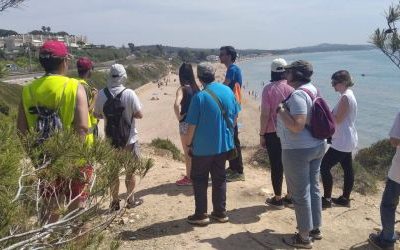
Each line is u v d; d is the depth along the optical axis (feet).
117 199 11.55
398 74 349.82
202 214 15.97
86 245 7.63
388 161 31.81
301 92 13.73
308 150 13.89
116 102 15.46
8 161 6.50
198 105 14.98
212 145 15.21
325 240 15.47
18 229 7.23
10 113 8.42
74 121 10.52
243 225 16.24
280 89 16.58
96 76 157.28
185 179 20.85
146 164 8.50
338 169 25.04
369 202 20.38
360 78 317.22
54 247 7.37
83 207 8.11
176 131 146.30
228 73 20.43
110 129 15.44
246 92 282.15
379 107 176.86
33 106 10.31
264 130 17.10
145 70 411.95
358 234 16.22
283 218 17.07
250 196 19.49
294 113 13.52
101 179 7.89
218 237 15.14
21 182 7.26
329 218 17.53
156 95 278.46
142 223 16.26
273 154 17.43
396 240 15.52
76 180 8.63
